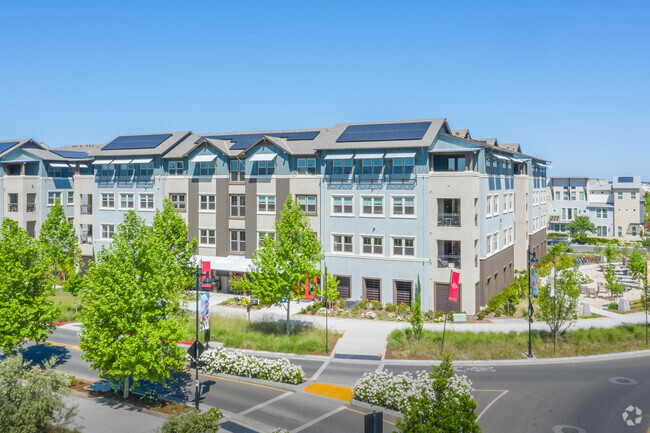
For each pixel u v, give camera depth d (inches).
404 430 682.8
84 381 1180.5
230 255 2172.7
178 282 1105.4
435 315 1745.8
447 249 1878.7
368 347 1439.5
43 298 1246.9
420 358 1339.8
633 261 2299.5
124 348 941.2
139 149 2298.2
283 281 1497.3
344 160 1962.4
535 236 2716.5
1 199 2650.1
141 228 1459.2
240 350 1409.9
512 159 2214.6
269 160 2047.2
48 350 1429.6
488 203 1979.6
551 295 1450.5
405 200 1865.2
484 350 1378.0
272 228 2085.4
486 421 962.7
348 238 1971.0
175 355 1011.9
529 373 1234.6
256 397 1086.4
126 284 970.7
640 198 3951.8
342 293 1972.2
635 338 1493.6
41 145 2783.0
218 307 1914.4
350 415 989.2
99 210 2388.0
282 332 1561.3
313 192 2017.7
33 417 789.9
